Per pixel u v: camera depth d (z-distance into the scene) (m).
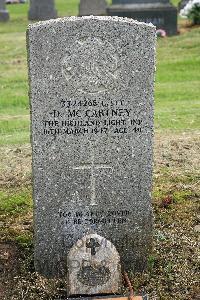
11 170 3.04
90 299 2.02
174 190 2.79
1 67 5.38
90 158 2.09
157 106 4.11
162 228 2.47
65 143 2.06
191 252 2.31
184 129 3.60
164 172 2.99
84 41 1.97
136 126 2.07
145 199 2.15
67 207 2.13
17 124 3.74
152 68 2.01
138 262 2.21
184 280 2.16
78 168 2.10
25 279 2.17
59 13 9.68
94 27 1.96
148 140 2.09
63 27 1.96
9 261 2.26
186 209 2.62
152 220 2.19
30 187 2.86
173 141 3.38
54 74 1.99
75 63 1.99
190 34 6.48
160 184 2.86
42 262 2.19
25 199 2.72
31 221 2.52
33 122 2.03
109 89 2.02
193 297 2.08
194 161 3.12
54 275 2.20
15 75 5.05
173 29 6.52
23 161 3.15
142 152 2.10
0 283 2.15
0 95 4.40
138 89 2.03
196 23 7.15
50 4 8.63
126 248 2.20
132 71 2.01
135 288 2.13
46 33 1.96
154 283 2.15
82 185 2.12
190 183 2.87
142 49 1.99
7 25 8.22
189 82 4.75
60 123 2.04
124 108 2.05
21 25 8.16
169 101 4.23
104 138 2.07
